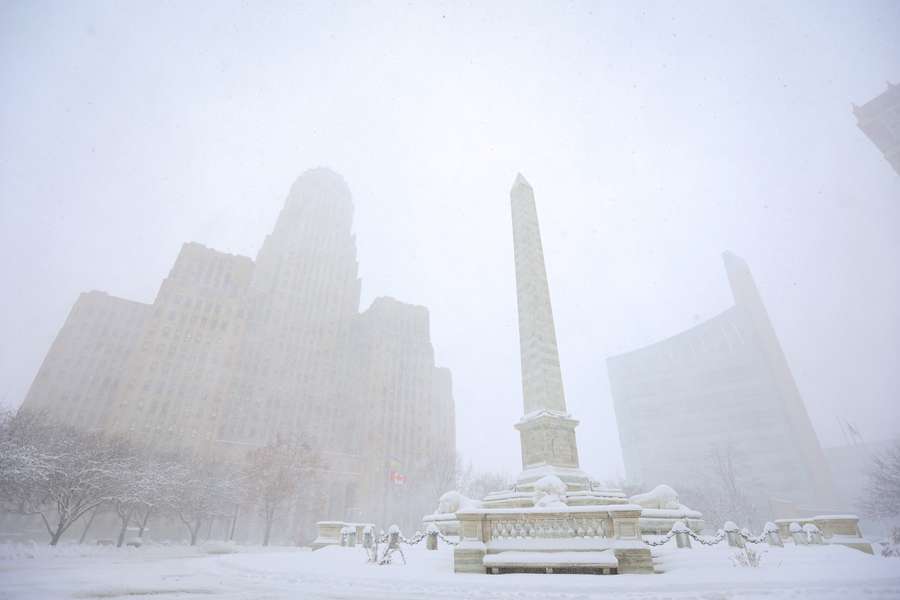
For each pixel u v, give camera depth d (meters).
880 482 48.22
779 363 104.31
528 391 24.75
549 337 25.44
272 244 129.25
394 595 10.60
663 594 10.10
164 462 50.94
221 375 91.06
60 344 96.19
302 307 115.19
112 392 95.31
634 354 143.88
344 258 133.00
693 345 126.38
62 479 32.12
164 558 24.58
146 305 107.12
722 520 67.12
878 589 10.09
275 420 96.31
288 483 56.31
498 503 21.08
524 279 27.31
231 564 16.95
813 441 94.50
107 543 39.03
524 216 29.27
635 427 133.75
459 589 11.10
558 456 22.08
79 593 10.89
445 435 136.00
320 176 145.00
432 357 124.88
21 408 42.44
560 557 13.16
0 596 10.22
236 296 101.00
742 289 115.69
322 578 13.24
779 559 14.85
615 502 20.52
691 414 119.06
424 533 20.00
